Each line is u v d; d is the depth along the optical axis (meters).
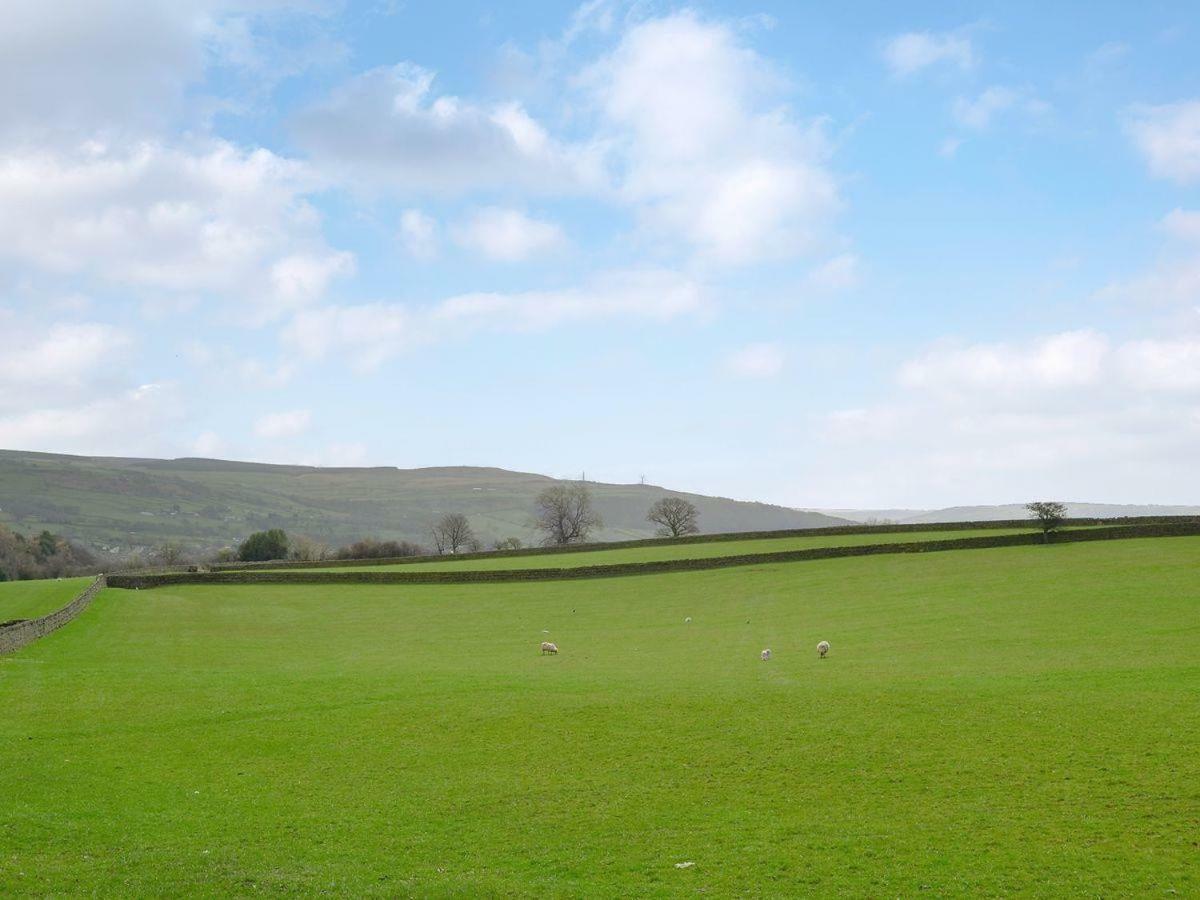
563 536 194.88
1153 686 36.41
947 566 89.12
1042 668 42.38
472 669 49.41
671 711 34.97
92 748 32.41
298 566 128.75
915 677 41.06
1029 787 25.98
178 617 83.88
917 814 24.72
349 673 47.34
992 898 20.19
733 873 21.86
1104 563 83.19
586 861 22.83
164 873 22.25
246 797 27.75
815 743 30.56
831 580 87.50
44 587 108.38
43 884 21.52
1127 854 21.75
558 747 31.56
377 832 24.95
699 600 83.88
